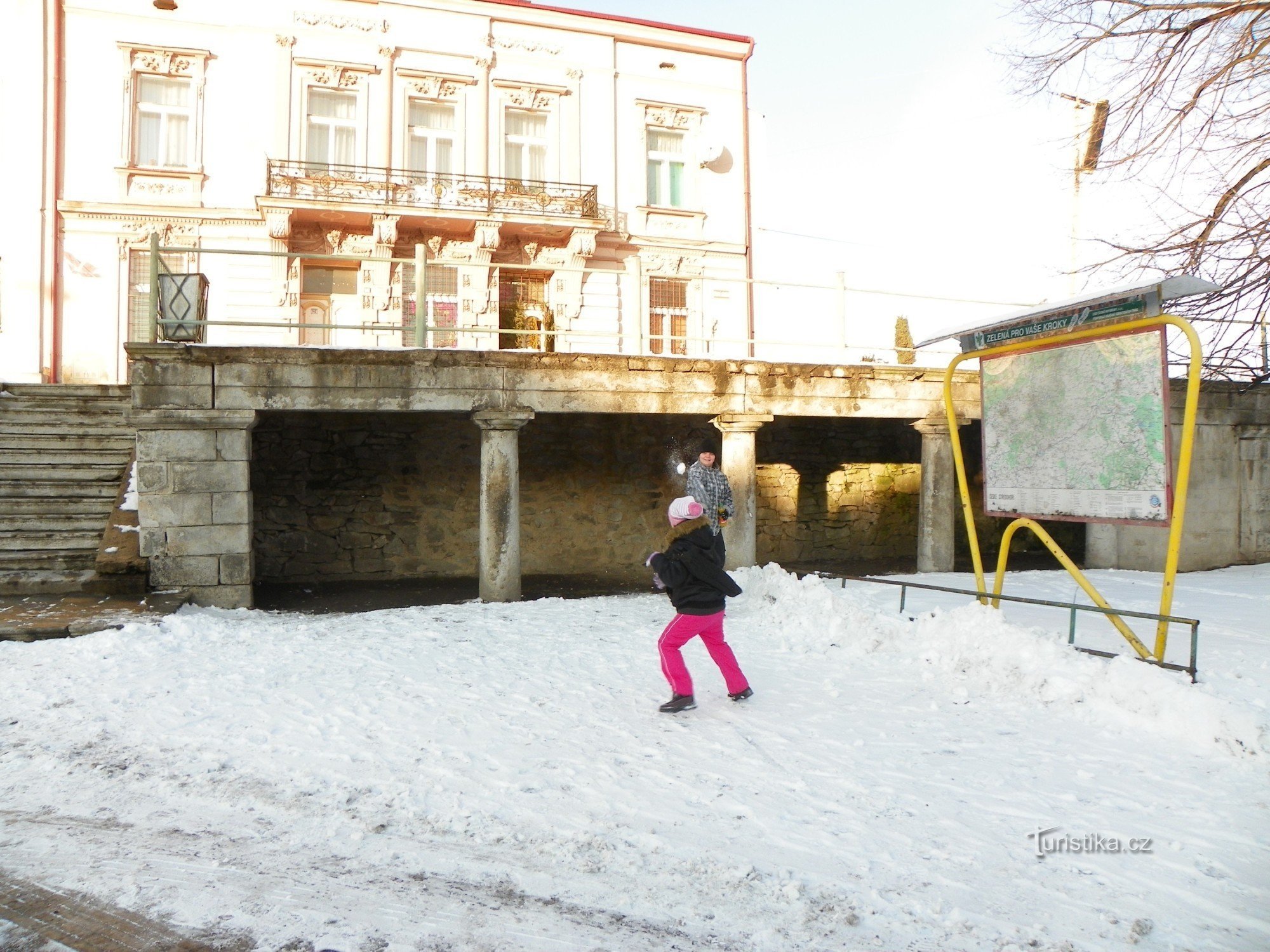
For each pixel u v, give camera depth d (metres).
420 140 17.44
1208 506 11.71
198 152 15.86
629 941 2.53
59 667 5.52
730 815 3.40
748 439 9.91
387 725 4.49
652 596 9.30
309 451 11.26
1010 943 2.49
